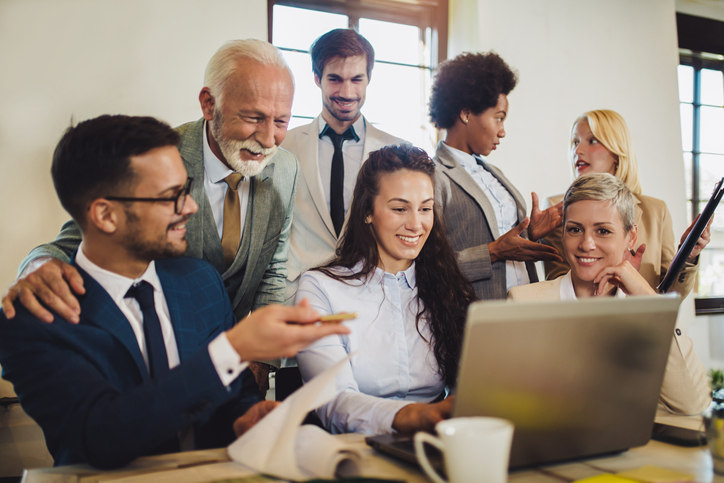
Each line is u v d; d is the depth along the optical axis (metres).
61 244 1.58
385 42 3.01
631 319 0.88
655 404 0.94
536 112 3.13
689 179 3.84
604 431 0.90
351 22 2.92
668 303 0.91
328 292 1.53
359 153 2.46
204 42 2.55
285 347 0.88
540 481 0.82
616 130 2.52
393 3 2.99
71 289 1.13
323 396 0.87
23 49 2.30
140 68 2.46
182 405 0.90
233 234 1.88
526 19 3.11
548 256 2.04
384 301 1.55
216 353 0.90
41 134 2.32
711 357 3.59
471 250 2.07
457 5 3.06
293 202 2.05
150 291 1.22
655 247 2.41
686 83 3.84
